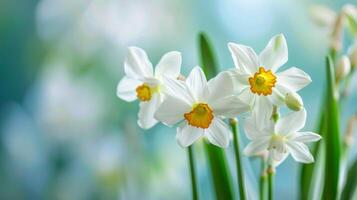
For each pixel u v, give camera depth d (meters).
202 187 1.03
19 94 1.22
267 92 0.41
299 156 0.42
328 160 0.44
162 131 1.14
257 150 0.42
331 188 0.43
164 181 1.06
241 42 1.22
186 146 0.42
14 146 1.19
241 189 0.42
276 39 0.41
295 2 1.19
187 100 0.41
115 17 1.16
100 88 1.20
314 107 1.18
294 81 0.41
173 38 1.20
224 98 0.41
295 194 1.11
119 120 1.20
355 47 0.47
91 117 1.19
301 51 1.20
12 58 1.22
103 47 1.18
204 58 0.48
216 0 1.21
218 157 0.46
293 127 0.42
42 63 1.20
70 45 1.18
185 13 1.20
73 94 1.19
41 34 1.19
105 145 1.11
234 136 0.42
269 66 0.41
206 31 1.22
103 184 1.09
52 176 1.17
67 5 1.17
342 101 0.48
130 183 0.88
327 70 0.43
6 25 1.21
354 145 0.73
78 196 1.14
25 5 1.21
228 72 0.41
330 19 0.54
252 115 0.41
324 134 0.45
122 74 1.20
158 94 0.43
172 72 0.43
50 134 1.19
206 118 0.41
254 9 1.21
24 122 1.21
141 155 0.89
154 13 1.18
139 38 1.18
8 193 1.18
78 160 1.16
